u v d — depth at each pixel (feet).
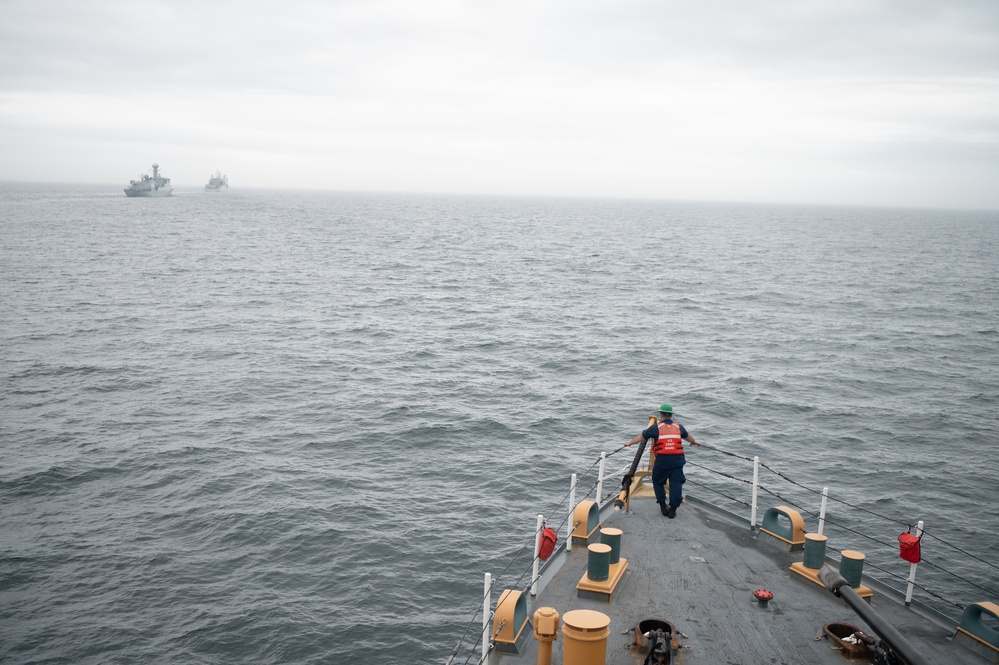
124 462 99.66
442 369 158.61
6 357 155.33
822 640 31.63
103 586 69.56
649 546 40.34
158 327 193.67
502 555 77.77
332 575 72.64
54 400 127.24
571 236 645.10
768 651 30.73
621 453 110.42
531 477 99.25
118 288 258.78
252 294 257.96
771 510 41.60
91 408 123.44
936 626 33.63
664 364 168.86
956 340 205.77
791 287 320.91
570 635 26.81
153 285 269.64
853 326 225.56
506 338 195.00
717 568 37.96
